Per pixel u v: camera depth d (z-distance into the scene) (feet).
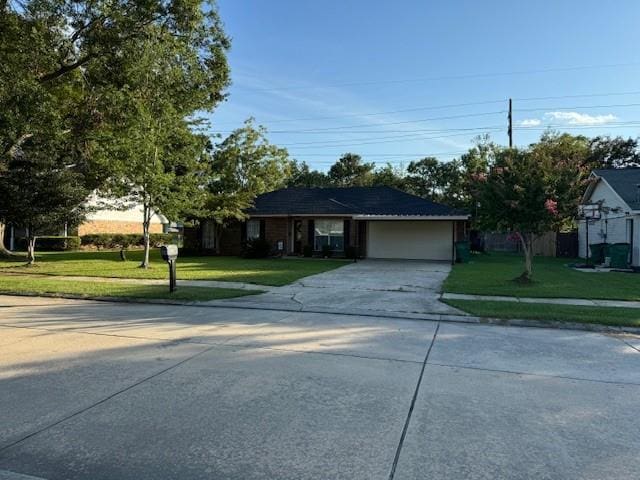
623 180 77.10
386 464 11.01
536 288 42.32
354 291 40.81
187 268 61.36
